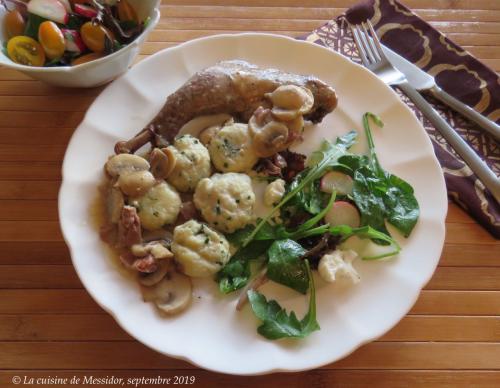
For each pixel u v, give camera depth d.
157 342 0.23
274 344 0.24
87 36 0.30
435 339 0.26
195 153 0.28
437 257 0.26
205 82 0.29
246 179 0.28
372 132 0.31
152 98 0.31
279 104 0.29
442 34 0.36
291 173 0.29
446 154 0.31
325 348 0.24
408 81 0.34
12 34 0.31
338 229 0.26
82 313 0.26
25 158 0.30
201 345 0.23
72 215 0.27
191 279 0.26
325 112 0.31
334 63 0.33
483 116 0.33
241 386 0.24
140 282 0.25
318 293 0.26
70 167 0.28
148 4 0.32
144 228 0.27
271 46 0.33
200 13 0.37
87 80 0.31
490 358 0.25
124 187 0.26
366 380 0.24
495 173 0.31
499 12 0.38
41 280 0.27
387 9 0.37
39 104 0.32
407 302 0.25
